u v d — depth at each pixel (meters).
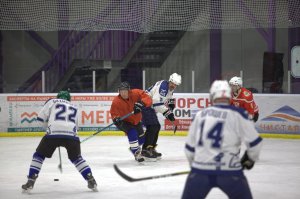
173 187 11.52
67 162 15.37
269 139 20.83
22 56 28.73
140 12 27.61
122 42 28.28
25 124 22.17
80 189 11.42
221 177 6.68
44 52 29.09
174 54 28.52
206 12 27.59
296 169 13.99
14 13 27.64
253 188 11.50
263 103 21.25
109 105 22.19
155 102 14.80
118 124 14.13
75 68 27.81
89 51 28.30
